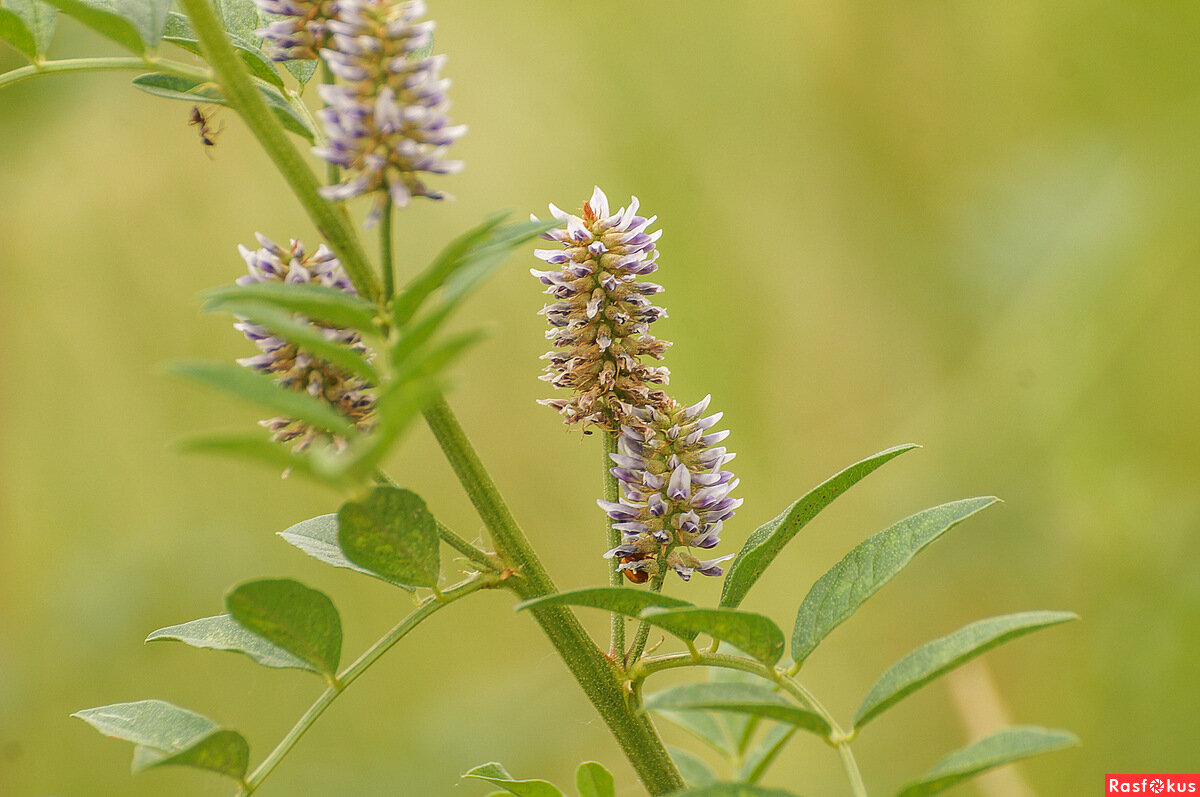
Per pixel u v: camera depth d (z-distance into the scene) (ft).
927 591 22.07
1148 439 21.84
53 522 24.89
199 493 25.52
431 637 24.16
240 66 7.59
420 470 24.81
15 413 24.71
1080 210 23.03
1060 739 5.45
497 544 8.13
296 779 21.74
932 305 24.76
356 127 6.84
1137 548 20.65
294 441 7.61
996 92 25.22
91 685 22.39
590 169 26.03
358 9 6.91
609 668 8.28
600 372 8.50
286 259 7.63
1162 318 21.94
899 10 25.39
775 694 6.23
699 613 6.42
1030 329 23.02
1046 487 21.88
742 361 25.26
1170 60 22.70
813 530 24.70
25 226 24.81
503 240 6.91
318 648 7.20
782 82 26.03
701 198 25.68
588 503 24.84
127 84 22.13
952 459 22.85
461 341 5.36
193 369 5.29
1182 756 18.95
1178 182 22.03
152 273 25.70
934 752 21.42
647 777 8.31
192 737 7.19
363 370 6.32
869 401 25.38
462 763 20.98
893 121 25.73
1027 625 6.12
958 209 24.89
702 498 8.21
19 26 7.54
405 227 25.63
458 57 26.37
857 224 25.80
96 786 21.93
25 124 21.88
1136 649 19.95
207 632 7.84
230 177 25.41
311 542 8.25
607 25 26.04
